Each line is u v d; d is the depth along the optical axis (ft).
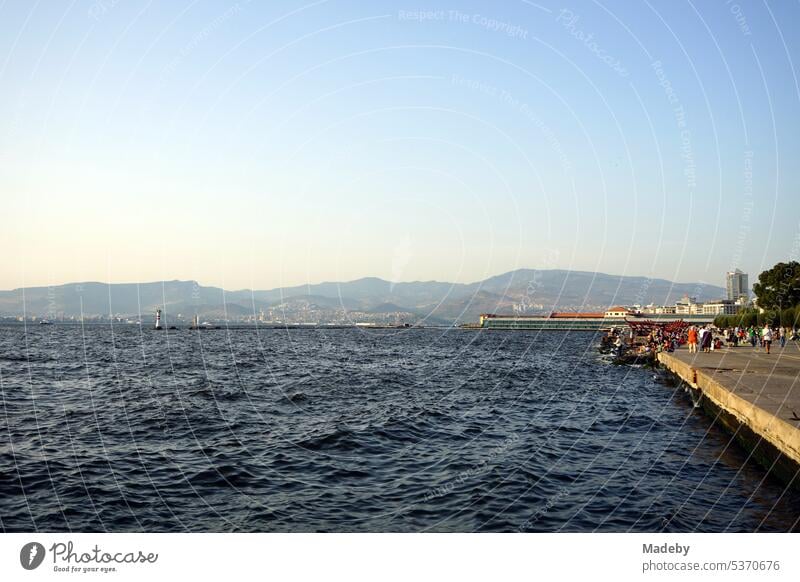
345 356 232.12
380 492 51.34
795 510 46.57
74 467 56.95
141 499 48.47
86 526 42.60
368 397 111.75
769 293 264.93
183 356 214.48
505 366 189.78
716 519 45.27
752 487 52.54
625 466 60.75
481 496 50.29
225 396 108.58
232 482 53.36
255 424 80.84
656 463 61.98
